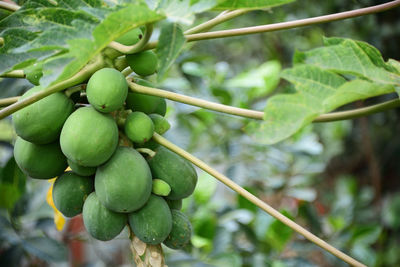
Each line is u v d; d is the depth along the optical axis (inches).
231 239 89.1
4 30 48.1
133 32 49.3
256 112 48.6
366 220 141.5
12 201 70.2
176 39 44.1
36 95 45.4
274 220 87.4
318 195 170.1
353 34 124.4
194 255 81.0
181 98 48.4
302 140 107.8
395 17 119.2
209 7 43.9
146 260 49.2
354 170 178.2
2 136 83.4
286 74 49.4
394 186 167.3
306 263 88.2
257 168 110.7
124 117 49.4
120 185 46.3
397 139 156.9
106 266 89.7
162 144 49.3
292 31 138.6
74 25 45.6
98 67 47.9
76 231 92.2
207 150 104.6
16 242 69.7
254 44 152.5
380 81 48.6
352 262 47.1
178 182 49.8
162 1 46.7
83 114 46.3
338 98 48.9
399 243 142.7
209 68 103.4
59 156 49.1
